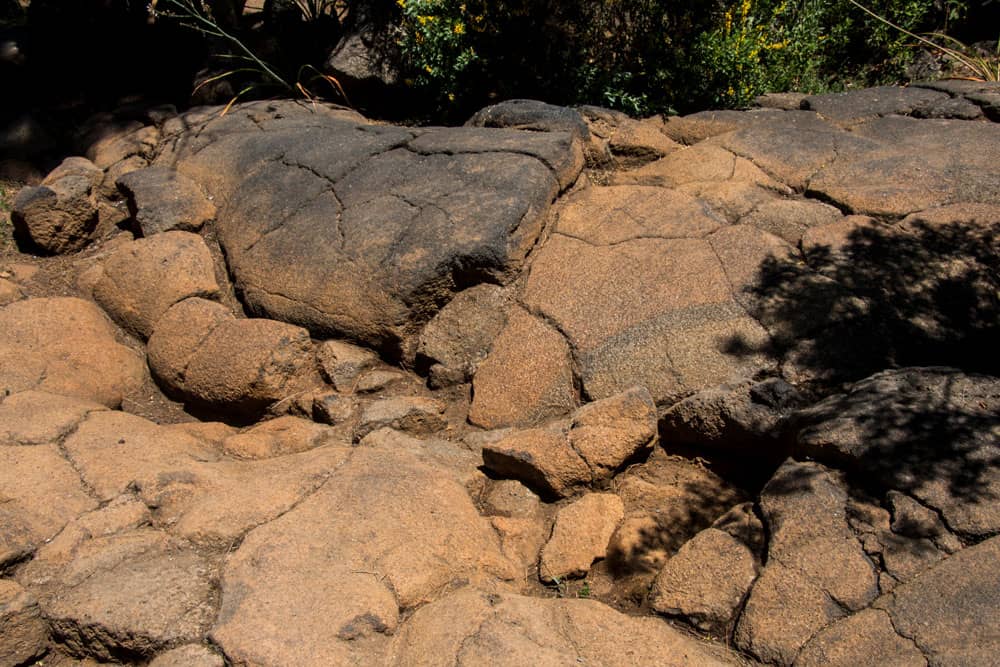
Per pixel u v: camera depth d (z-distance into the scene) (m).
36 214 5.70
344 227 5.01
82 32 7.35
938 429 3.32
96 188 6.27
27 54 7.23
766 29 6.45
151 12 7.51
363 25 7.02
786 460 3.52
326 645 2.89
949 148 5.19
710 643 3.06
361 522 3.42
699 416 3.93
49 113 7.04
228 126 6.43
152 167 6.09
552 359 4.36
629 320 4.37
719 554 3.28
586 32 6.48
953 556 2.93
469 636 2.89
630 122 5.93
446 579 3.26
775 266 4.46
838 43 7.41
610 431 3.88
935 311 4.19
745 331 4.19
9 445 3.88
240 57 6.96
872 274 4.34
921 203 4.75
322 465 3.77
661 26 6.29
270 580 3.13
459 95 6.59
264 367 4.56
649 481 3.92
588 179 5.65
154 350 4.95
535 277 4.75
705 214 4.88
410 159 5.42
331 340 4.81
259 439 4.21
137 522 3.53
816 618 2.92
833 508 3.21
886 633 2.79
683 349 4.20
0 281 5.38
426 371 4.68
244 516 3.45
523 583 3.47
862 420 3.43
